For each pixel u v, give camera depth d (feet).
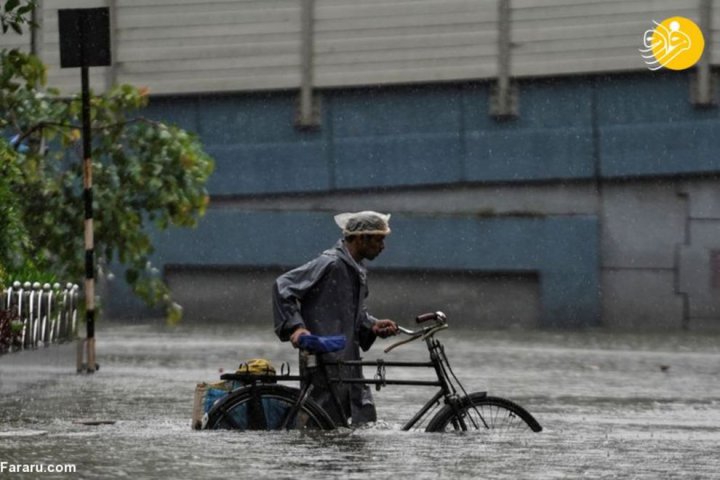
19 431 84.07
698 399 130.82
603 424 100.83
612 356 200.64
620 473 65.00
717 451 75.56
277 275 307.37
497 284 297.94
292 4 302.25
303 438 73.77
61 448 71.10
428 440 74.33
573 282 294.05
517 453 70.33
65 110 180.14
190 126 307.99
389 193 301.63
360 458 67.41
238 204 307.58
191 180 182.29
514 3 292.20
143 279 185.26
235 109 306.14
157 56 307.37
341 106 302.25
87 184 151.64
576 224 293.64
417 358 185.78
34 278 148.05
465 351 207.51
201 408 78.13
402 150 299.58
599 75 290.15
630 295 292.61
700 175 288.30
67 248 182.60
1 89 173.68
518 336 259.80
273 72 303.48
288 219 305.32
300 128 303.68
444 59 295.89
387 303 302.86
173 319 187.32
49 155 183.21
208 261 307.17
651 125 288.71
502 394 132.57
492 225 296.92
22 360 125.29
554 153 292.61
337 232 303.48
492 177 296.10
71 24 150.20
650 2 287.07
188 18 305.94
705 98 285.84
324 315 81.00
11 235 139.64
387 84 298.97
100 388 125.80
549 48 291.17
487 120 295.69
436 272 300.81
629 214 291.58
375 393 125.90
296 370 159.53
